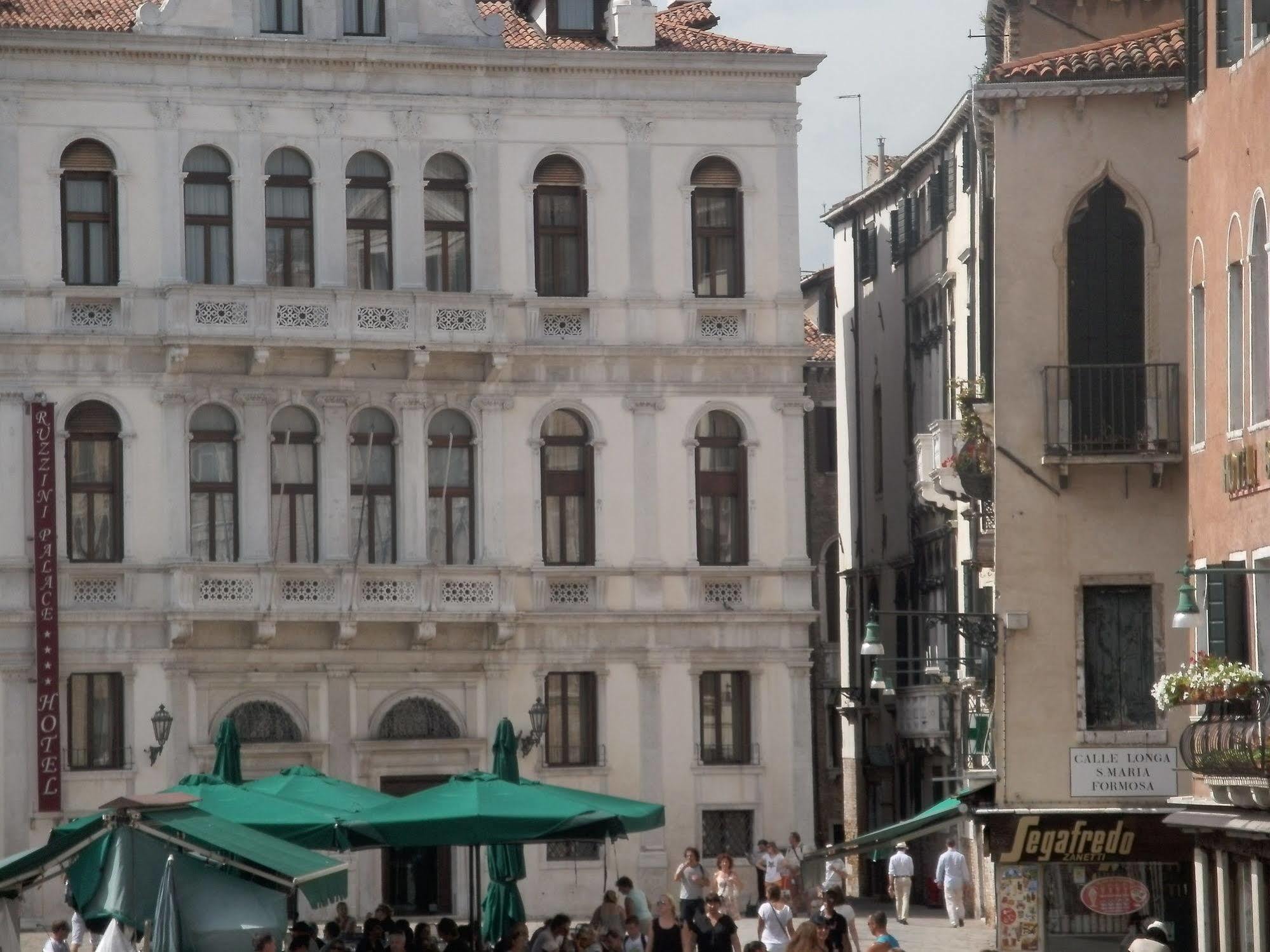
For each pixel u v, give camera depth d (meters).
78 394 66.06
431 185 69.25
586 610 69.38
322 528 67.75
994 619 51.00
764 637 70.50
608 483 69.94
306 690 67.38
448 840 42.53
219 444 67.31
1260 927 41.31
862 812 82.12
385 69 68.75
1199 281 45.78
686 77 70.69
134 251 66.75
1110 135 51.22
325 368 67.81
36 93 66.19
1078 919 50.88
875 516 82.06
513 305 69.38
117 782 65.69
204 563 66.12
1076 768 50.75
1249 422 42.03
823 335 91.25
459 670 68.50
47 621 64.94
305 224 68.38
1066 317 51.12
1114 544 50.91
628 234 70.38
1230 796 42.25
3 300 65.69
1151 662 50.84
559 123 70.06
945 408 71.94
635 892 53.44
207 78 67.38
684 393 70.56
